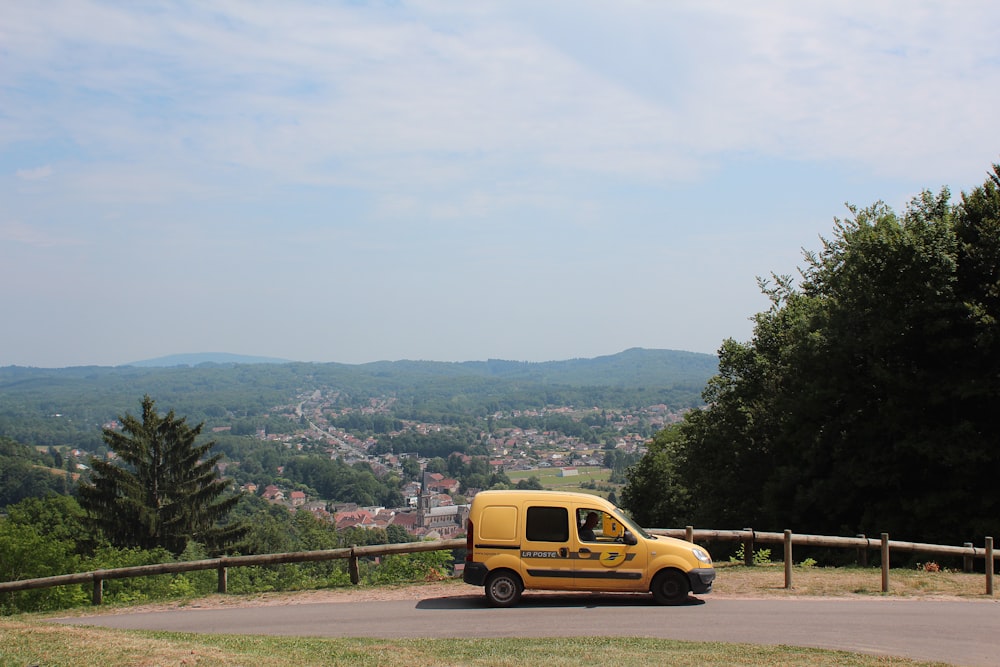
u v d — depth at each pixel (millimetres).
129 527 50562
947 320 24125
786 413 30203
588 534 14828
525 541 14781
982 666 10648
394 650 11305
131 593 27453
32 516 53781
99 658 10531
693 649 11320
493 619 13781
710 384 36719
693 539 17938
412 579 19266
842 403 28328
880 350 26234
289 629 13719
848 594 15938
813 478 28531
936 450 24062
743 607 14594
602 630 12805
